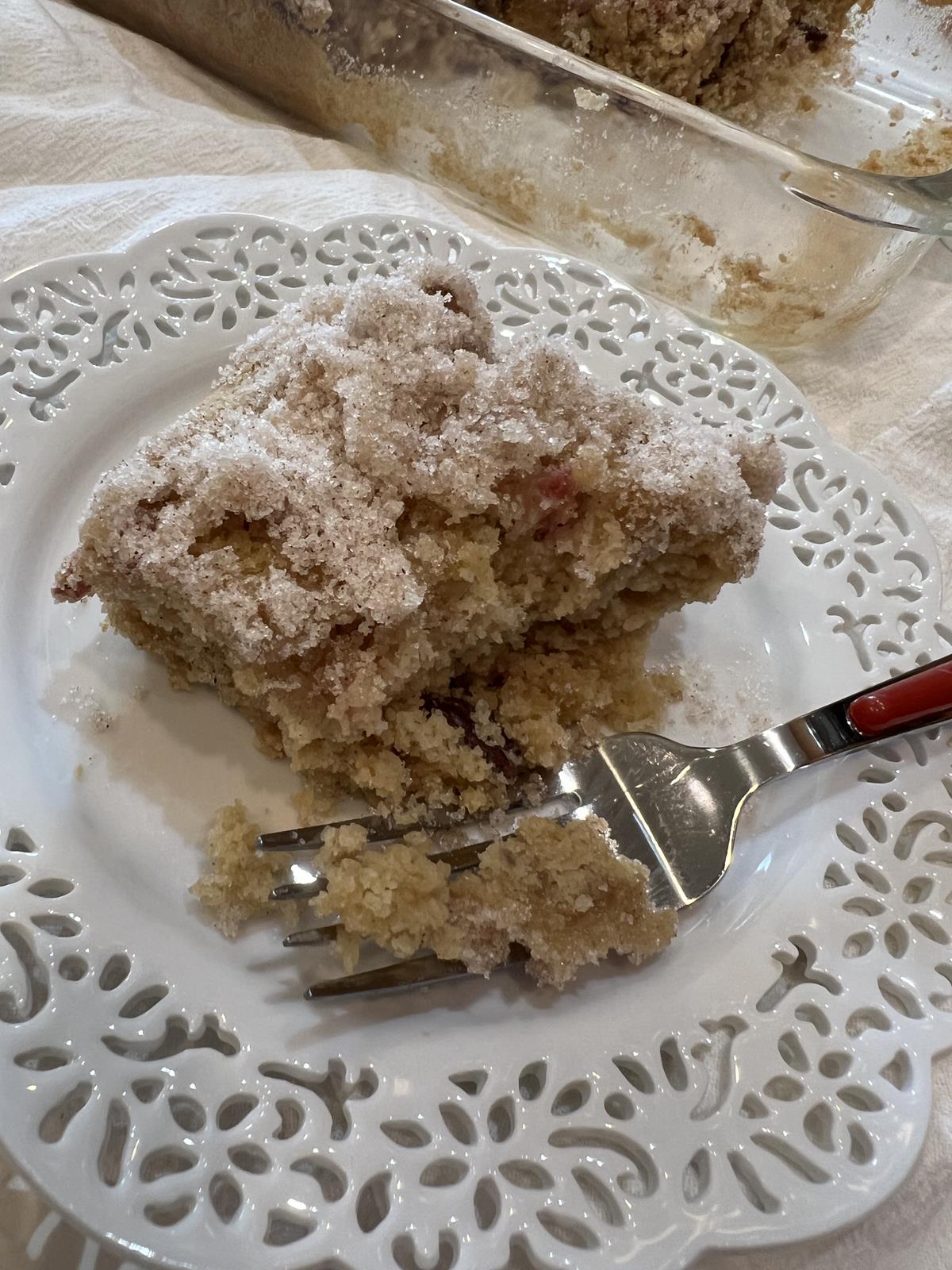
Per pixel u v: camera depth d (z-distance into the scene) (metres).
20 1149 0.11
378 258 0.23
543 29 0.30
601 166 0.27
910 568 0.20
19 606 0.17
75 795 0.15
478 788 0.16
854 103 0.32
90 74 0.28
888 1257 0.13
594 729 0.17
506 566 0.17
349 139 0.30
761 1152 0.13
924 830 0.16
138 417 0.19
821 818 0.16
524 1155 0.13
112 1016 0.13
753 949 0.15
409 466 0.16
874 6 0.32
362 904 0.14
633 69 0.30
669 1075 0.14
